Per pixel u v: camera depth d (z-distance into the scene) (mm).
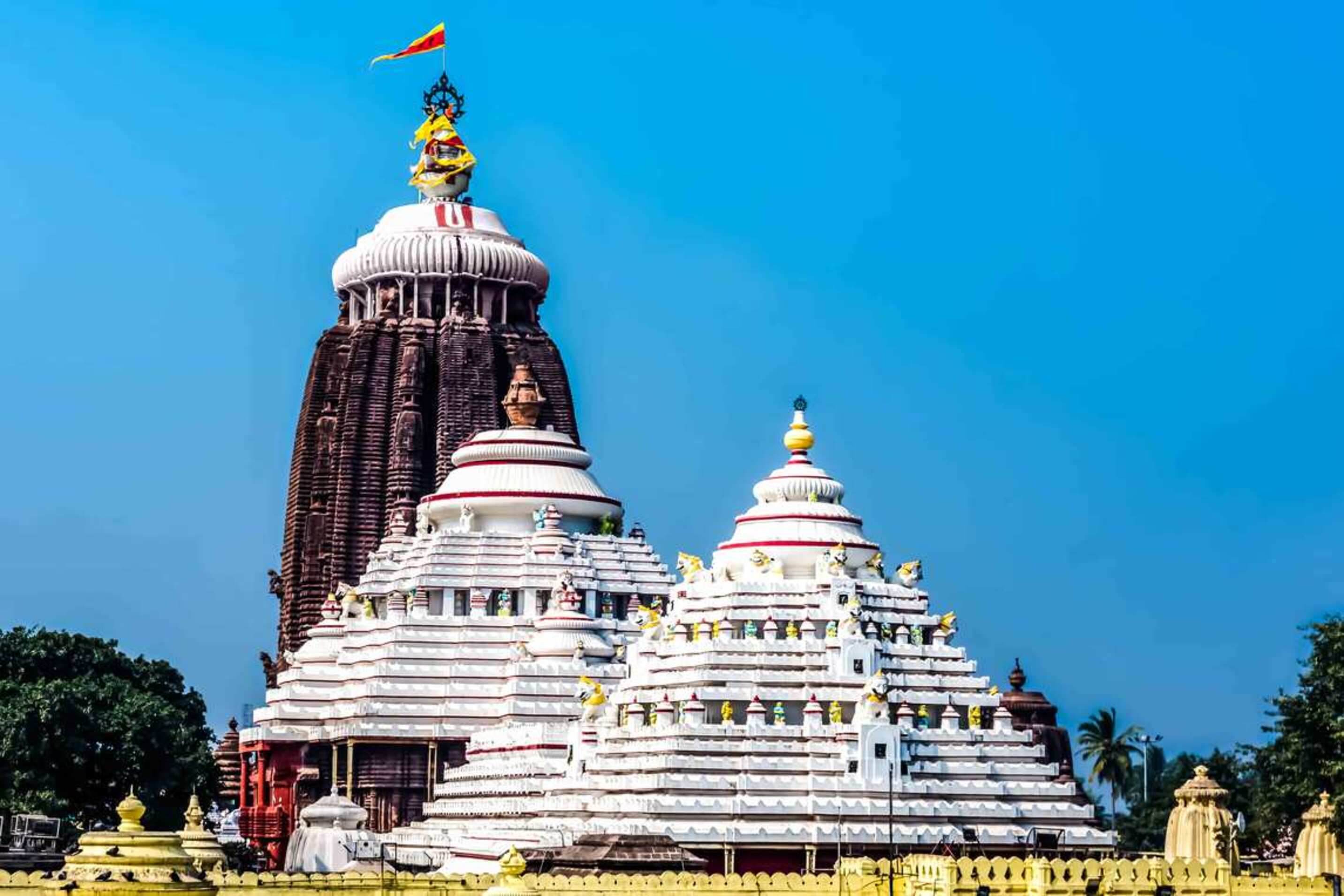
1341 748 140250
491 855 155750
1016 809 160625
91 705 187875
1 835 165875
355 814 186000
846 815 156250
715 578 174250
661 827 153250
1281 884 126188
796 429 181000
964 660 169625
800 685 164500
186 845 133125
